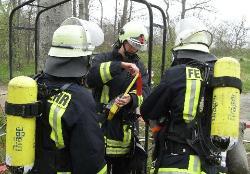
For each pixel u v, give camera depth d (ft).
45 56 19.74
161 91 10.55
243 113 41.60
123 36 12.64
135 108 12.37
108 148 12.53
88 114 8.32
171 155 10.25
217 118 9.75
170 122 10.57
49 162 8.49
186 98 10.23
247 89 62.44
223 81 9.76
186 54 10.78
